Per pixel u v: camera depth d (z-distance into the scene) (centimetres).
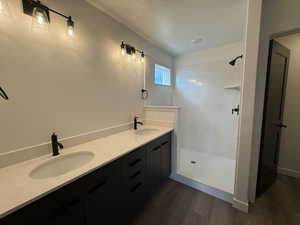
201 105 309
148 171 170
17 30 106
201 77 304
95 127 169
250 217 152
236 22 190
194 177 220
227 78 274
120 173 128
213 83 291
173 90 343
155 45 269
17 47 106
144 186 164
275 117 192
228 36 234
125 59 205
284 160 234
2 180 88
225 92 280
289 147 229
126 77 209
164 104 312
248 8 141
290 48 218
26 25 110
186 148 337
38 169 107
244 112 152
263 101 162
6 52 101
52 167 117
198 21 189
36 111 119
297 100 218
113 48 185
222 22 191
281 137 233
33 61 115
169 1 150
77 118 150
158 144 189
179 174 227
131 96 221
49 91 126
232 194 175
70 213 90
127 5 158
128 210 142
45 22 119
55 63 129
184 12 170
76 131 150
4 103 102
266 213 157
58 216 84
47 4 120
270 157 194
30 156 115
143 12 171
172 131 226
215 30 213
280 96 196
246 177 157
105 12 170
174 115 224
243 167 158
